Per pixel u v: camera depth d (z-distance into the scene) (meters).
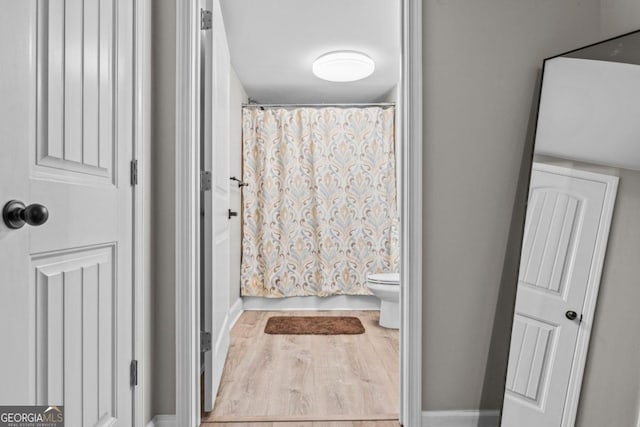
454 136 1.89
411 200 1.86
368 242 4.15
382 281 3.42
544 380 1.66
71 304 1.16
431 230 1.88
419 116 1.86
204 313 2.05
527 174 1.88
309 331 3.40
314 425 1.90
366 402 2.12
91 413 1.28
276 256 4.16
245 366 2.61
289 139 4.21
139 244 1.61
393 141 4.18
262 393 2.22
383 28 3.05
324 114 4.23
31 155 0.98
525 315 1.75
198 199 1.92
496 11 1.89
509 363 1.76
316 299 4.20
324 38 3.20
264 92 4.39
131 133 1.57
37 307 1.01
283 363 2.66
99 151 1.32
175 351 1.83
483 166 1.89
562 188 1.72
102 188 1.34
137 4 1.60
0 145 0.86
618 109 1.60
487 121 1.89
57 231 1.08
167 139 1.85
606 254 1.57
